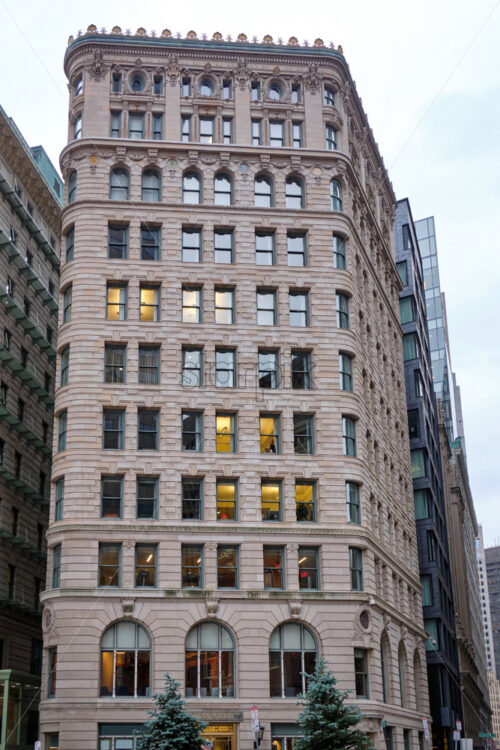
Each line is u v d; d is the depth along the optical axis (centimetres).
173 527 5578
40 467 7556
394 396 8156
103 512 5594
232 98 6619
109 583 5478
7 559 6694
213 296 6112
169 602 5472
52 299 7856
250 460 5803
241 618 5525
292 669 5544
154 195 6325
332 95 6906
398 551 7431
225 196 6406
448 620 11238
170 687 4731
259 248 6319
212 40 6688
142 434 5778
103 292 5991
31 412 7469
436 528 10531
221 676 5453
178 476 5688
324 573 5712
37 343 7619
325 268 6316
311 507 5869
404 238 10794
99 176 6259
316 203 6475
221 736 5359
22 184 7612
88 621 5359
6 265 7062
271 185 6494
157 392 5822
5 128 6994
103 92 6469
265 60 6731
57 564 5594
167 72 6569
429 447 10612
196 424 5850
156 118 6519
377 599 5978
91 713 5219
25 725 6194
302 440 5972
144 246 6172
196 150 6394
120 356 5909
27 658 7019
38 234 7719
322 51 6794
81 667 5281
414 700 7256
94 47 6538
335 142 6812
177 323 5988
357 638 5647
